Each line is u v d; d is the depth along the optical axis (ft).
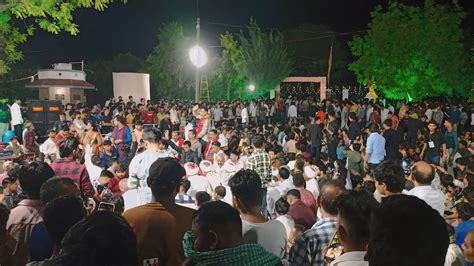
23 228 13.07
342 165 38.09
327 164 38.91
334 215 12.32
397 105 100.01
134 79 101.91
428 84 100.12
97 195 20.61
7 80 88.43
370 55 107.04
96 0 35.50
